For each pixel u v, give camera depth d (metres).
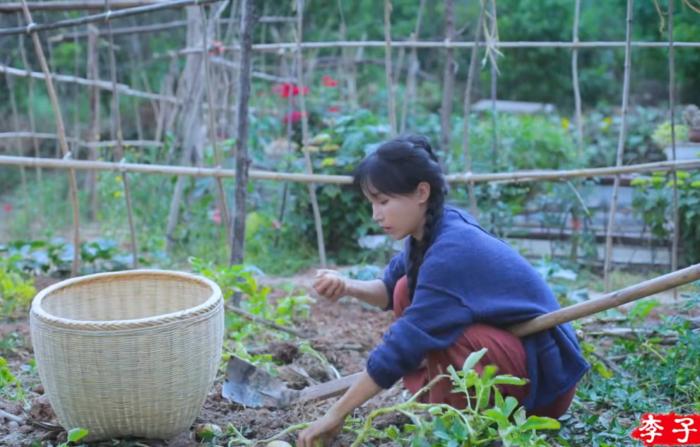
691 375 3.32
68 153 4.86
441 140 6.24
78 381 2.63
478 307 2.62
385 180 2.63
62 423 2.81
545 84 10.46
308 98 8.27
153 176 7.16
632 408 3.17
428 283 2.62
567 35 10.01
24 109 9.65
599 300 2.57
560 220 6.13
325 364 3.71
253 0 4.18
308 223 6.36
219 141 7.23
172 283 3.15
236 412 3.17
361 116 6.90
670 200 5.55
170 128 7.48
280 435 2.77
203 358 2.77
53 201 8.00
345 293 3.09
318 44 6.34
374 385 2.57
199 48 6.61
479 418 2.50
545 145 6.79
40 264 5.49
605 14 9.84
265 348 3.88
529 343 2.72
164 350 2.65
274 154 7.56
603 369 3.38
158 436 2.81
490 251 2.67
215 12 7.13
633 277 5.66
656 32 8.14
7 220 7.96
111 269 5.62
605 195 6.66
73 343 2.60
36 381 3.55
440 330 2.59
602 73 10.25
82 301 3.08
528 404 2.76
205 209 6.78
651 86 10.20
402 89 10.48
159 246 6.55
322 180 5.10
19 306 4.72
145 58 9.95
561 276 5.22
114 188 7.32
